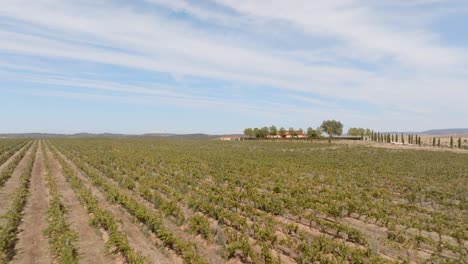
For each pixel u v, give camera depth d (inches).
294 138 4896.7
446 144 3659.0
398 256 491.2
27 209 701.3
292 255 494.0
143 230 574.2
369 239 564.4
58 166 1448.1
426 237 559.2
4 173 1111.0
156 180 1046.4
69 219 637.3
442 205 842.2
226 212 637.9
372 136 4370.1
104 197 840.9
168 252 489.7
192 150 2529.5
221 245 517.3
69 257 418.9
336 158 1984.5
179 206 757.3
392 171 1406.3
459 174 1369.3
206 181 1117.1
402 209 773.9
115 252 482.6
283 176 1182.3
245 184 1031.0
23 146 2910.9
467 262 469.1
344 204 773.3
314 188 964.6
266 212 735.7
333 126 5300.2
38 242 514.9
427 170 1475.1
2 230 540.4
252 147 3029.0
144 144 3472.0
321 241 489.1
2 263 438.6
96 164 1438.2
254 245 490.3
